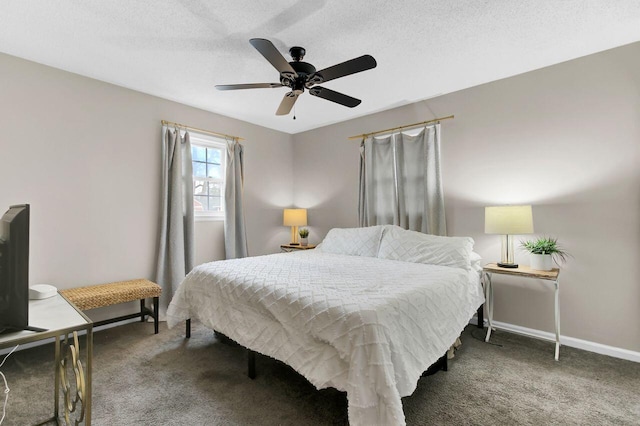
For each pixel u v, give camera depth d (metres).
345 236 3.50
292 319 1.69
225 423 1.57
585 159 2.48
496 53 2.44
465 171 3.13
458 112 3.18
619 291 2.34
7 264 1.27
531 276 2.35
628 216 2.31
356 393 1.30
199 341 2.60
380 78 2.88
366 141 3.85
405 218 3.46
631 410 1.67
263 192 4.48
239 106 3.65
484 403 1.73
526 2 1.83
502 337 2.70
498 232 2.54
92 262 2.87
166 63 2.57
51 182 2.64
